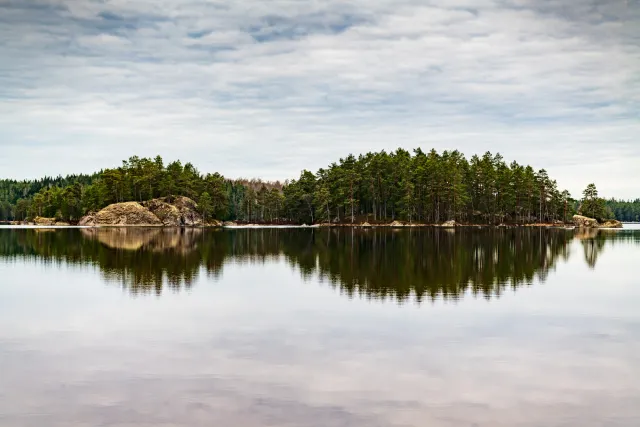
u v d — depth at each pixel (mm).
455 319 27047
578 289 36812
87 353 21062
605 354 21266
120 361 20031
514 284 38625
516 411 15664
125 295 33875
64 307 30016
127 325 25719
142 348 21766
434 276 42562
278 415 15242
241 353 21062
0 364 19719
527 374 18797
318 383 17734
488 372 18969
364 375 18547
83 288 36594
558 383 17953
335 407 15828
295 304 30828
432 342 22719
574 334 24359
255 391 17031
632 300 32656
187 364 19688
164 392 16922
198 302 31516
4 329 24969
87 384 17625
